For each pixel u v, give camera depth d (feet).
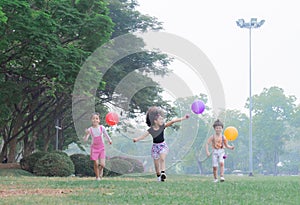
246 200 24.56
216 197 25.73
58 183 36.14
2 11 53.67
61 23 63.41
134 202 23.04
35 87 73.41
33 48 58.80
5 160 83.66
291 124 256.11
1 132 84.64
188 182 37.81
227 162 254.88
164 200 23.90
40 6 61.67
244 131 254.27
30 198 24.50
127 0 96.17
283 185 35.86
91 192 28.22
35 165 68.95
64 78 60.85
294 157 260.01
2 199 23.86
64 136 107.24
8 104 72.95
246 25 157.38
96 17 63.67
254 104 256.52
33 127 83.30
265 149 250.98
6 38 58.03
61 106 83.51
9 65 69.05
